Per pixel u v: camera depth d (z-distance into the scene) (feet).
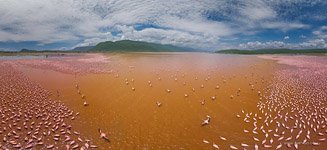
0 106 45.44
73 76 79.51
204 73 88.94
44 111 43.27
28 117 40.24
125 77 76.33
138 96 53.21
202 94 55.57
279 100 51.70
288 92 59.31
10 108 44.47
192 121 39.91
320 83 72.59
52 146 31.07
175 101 49.90
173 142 32.94
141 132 35.76
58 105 46.73
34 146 31.01
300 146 31.73
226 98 52.65
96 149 30.63
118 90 58.34
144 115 42.22
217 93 56.75
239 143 32.60
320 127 37.55
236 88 62.39
